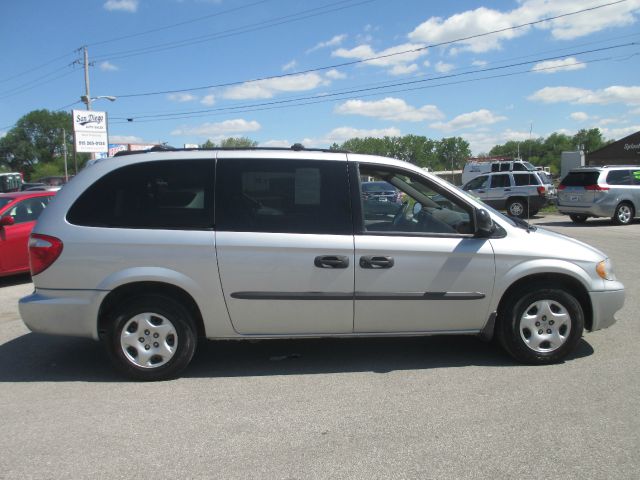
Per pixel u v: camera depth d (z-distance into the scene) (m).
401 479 2.99
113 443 3.44
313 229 4.44
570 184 17.64
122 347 4.44
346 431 3.56
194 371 4.73
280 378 4.53
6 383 4.51
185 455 3.29
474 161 29.66
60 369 4.83
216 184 4.46
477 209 4.57
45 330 4.43
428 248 4.47
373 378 4.50
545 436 3.44
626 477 2.98
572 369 4.59
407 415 3.78
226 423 3.70
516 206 20.00
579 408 3.83
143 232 4.37
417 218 4.63
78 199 4.45
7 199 9.28
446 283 4.52
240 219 4.42
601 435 3.44
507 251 4.55
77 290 4.37
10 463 3.21
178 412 3.89
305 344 5.43
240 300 4.42
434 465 3.13
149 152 4.57
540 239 4.70
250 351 5.23
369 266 4.44
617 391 4.11
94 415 3.86
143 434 3.56
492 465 3.12
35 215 9.46
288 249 4.38
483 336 4.74
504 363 4.78
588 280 4.65
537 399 4.00
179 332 4.46
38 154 113.88
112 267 4.35
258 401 4.07
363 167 4.62
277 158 4.52
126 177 4.47
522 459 3.18
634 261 9.90
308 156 4.56
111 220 4.41
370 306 4.49
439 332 4.64
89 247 4.34
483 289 4.56
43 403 4.08
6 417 3.84
